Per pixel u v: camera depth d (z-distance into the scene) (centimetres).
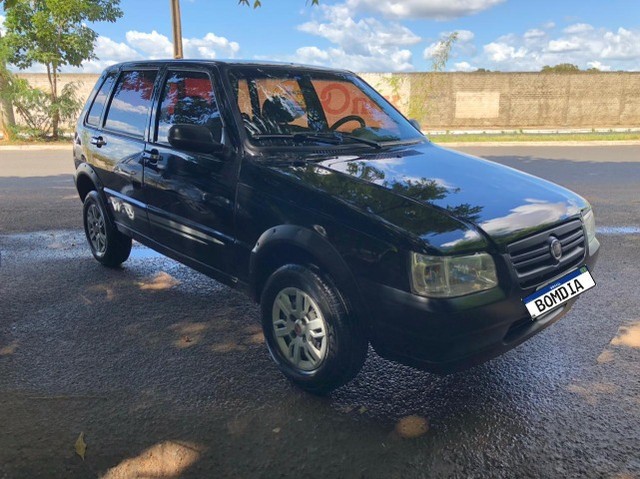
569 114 2519
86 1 1638
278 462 254
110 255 521
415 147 400
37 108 1775
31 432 273
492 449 264
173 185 395
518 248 272
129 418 286
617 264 540
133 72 482
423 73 2155
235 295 466
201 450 262
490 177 336
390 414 293
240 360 352
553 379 328
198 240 380
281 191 313
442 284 251
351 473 247
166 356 355
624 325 402
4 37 1647
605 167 1197
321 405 301
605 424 283
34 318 412
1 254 576
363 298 273
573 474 247
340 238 279
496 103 2480
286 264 313
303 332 305
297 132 375
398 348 266
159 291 473
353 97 438
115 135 478
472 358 263
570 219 309
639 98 2516
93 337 382
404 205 281
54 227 691
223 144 354
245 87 378
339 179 309
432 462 255
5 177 1090
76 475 244
